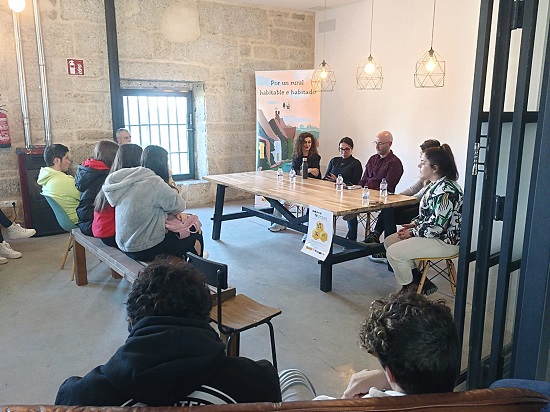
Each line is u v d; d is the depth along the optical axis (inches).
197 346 40.5
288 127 256.7
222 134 260.5
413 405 31.9
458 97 206.4
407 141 232.5
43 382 92.4
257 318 85.7
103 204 121.6
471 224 77.3
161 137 253.9
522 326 68.1
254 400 42.9
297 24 271.4
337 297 135.4
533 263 65.5
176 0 230.5
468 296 128.0
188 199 255.1
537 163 65.2
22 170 188.2
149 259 114.0
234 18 249.8
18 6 170.1
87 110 214.1
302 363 100.7
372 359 102.3
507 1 67.2
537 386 46.2
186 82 247.3
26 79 195.8
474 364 82.9
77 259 139.9
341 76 264.7
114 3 209.8
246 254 174.6
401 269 124.0
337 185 167.2
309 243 141.9
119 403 38.8
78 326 115.7
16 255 165.6
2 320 118.3
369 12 241.9
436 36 211.5
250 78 263.3
